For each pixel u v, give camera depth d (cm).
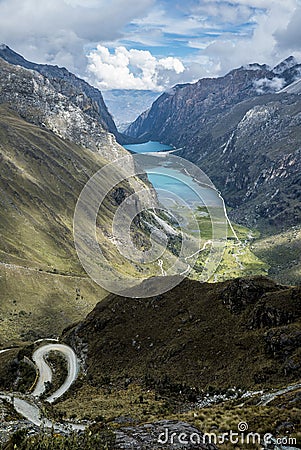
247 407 3875
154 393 6438
